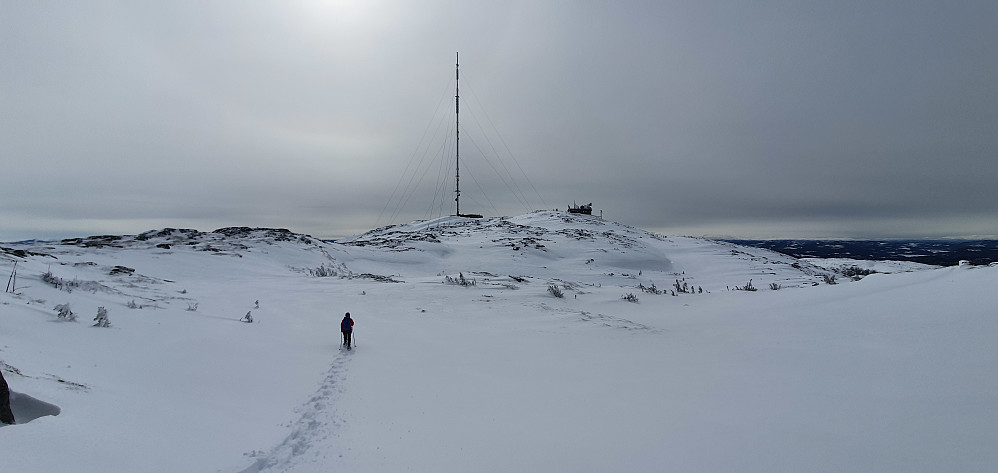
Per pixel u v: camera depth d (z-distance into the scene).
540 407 7.71
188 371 8.75
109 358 8.49
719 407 7.17
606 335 14.21
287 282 26.91
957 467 4.71
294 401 8.12
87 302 13.05
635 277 43.91
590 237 66.81
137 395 6.91
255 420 7.00
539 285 28.47
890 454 5.12
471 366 10.66
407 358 11.46
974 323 9.43
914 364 8.04
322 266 37.19
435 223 97.12
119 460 4.88
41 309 10.81
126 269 23.91
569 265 48.56
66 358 7.84
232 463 5.46
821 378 8.12
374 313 18.62
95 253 28.95
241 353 10.69
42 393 5.82
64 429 5.11
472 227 82.50
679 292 28.23
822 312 13.86
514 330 15.29
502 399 8.20
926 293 13.05
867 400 6.78
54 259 22.00
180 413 6.60
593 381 9.15
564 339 13.70
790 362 9.41
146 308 13.94
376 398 8.34
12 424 5.05
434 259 47.91
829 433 5.82
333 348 12.48
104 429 5.43
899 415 6.09
